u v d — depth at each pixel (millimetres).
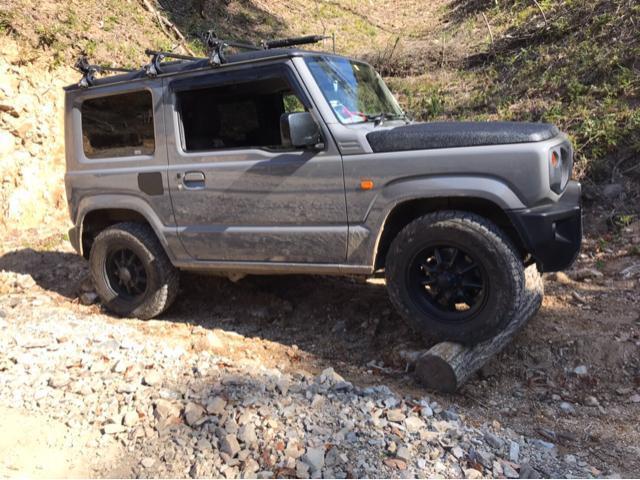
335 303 5406
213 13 14062
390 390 3850
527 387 4148
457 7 16297
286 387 3709
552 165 3791
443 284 4008
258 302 5594
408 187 3949
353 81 4660
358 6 18328
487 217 4117
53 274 6520
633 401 3916
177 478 3025
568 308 5047
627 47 8898
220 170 4543
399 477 2963
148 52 4676
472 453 3186
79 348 4457
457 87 10547
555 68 9484
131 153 5047
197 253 4836
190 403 3531
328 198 4203
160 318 5434
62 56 8711
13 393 3834
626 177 6871
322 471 2992
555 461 3268
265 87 4664
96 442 3340
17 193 7902
